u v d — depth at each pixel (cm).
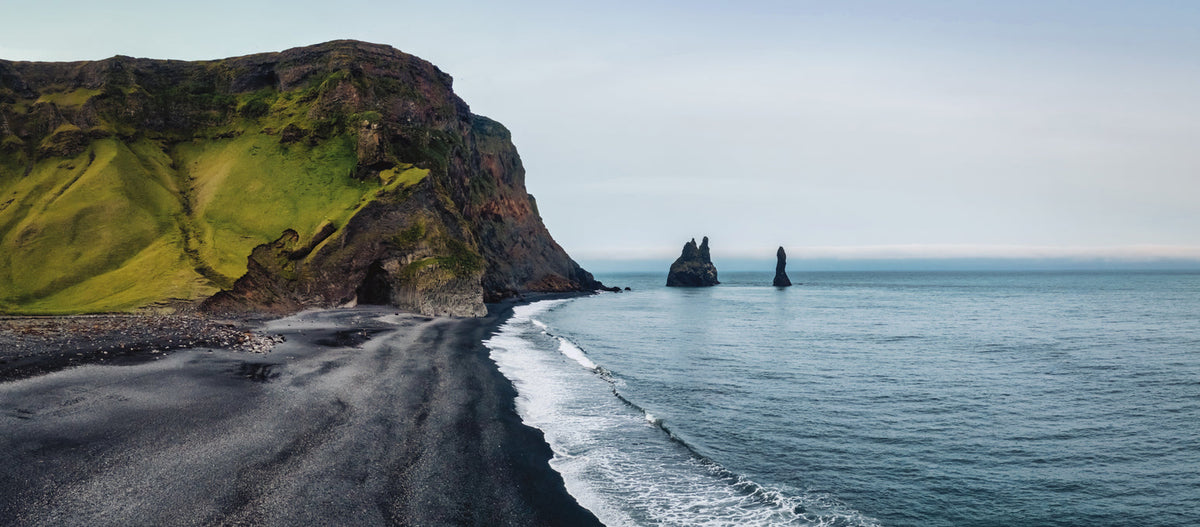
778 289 19525
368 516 1295
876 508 1552
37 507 1180
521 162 13525
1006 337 5775
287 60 7850
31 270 4731
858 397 2911
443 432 1941
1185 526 1492
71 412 1706
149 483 1330
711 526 1389
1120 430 2372
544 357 3816
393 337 4019
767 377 3422
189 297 4241
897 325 7056
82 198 5541
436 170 7125
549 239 13975
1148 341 5422
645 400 2709
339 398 2209
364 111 7181
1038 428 2388
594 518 1404
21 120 6681
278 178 6356
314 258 5331
